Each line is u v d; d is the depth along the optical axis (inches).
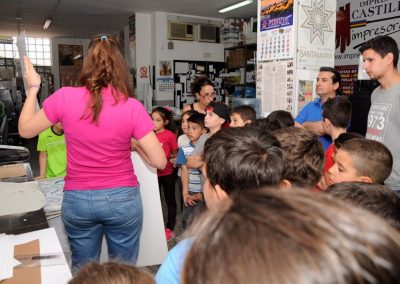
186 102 312.5
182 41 306.7
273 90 110.7
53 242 47.5
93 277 28.4
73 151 56.6
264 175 33.7
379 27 192.4
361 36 201.8
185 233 14.9
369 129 78.7
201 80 125.9
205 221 13.0
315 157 44.8
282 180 35.1
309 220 11.2
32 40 459.2
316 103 103.7
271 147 36.3
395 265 10.6
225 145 35.9
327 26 108.1
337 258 10.2
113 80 55.6
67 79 464.4
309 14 103.0
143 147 58.7
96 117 53.9
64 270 41.0
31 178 74.2
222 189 35.2
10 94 257.1
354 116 109.7
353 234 10.8
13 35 432.8
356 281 10.0
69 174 57.8
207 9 284.5
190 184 104.0
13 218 55.1
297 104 104.1
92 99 54.2
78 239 59.1
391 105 73.2
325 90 100.5
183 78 309.9
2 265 41.0
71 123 55.1
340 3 211.5
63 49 459.5
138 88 308.3
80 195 56.6
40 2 268.4
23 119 57.9
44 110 55.7
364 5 199.0
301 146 44.3
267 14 110.2
